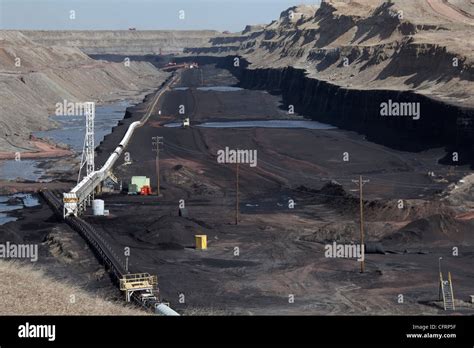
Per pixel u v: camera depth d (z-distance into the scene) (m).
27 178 148.88
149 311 64.06
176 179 138.75
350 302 73.38
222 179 140.75
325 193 125.62
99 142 195.75
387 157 155.50
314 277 82.56
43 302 52.69
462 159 144.38
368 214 109.44
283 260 89.62
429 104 166.38
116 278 77.69
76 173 149.62
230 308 70.56
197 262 89.06
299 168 148.50
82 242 95.62
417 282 80.00
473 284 78.94
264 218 111.62
